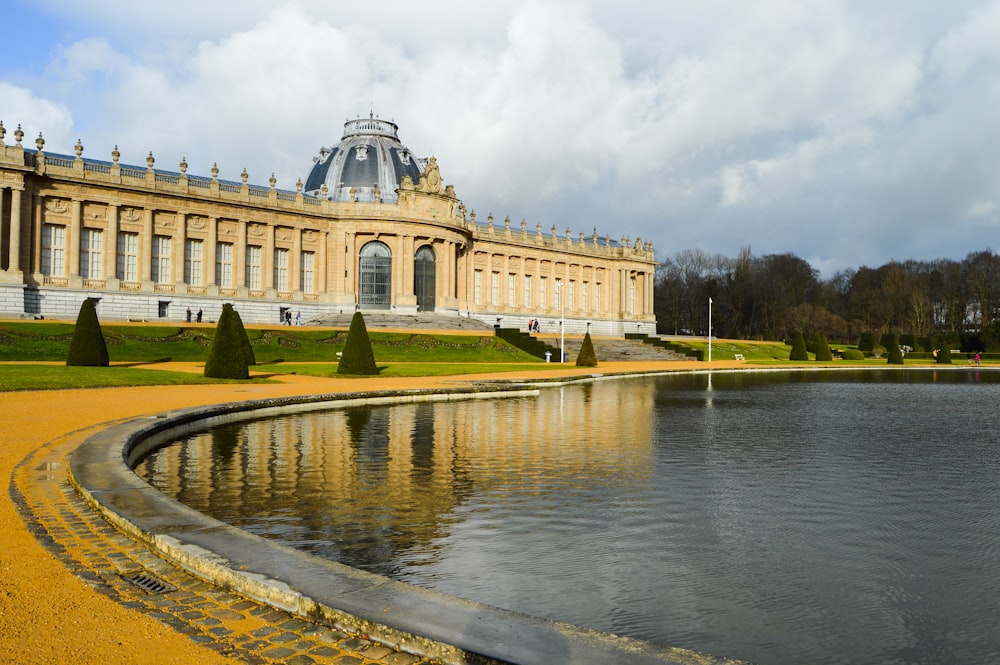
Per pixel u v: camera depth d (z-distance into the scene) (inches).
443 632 292.5
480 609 318.7
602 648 281.9
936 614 382.6
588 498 627.5
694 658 274.4
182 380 1616.6
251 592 343.9
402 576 431.2
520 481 693.9
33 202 2925.7
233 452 839.1
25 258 2876.5
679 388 1975.9
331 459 800.3
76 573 372.5
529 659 270.4
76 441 774.5
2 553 400.2
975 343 5467.5
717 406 1448.1
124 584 359.3
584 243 5172.2
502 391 1653.5
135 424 872.3
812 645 344.8
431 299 3998.5
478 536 513.0
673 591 411.5
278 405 1242.0
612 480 701.3
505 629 298.0
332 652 289.4
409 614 309.9
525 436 989.8
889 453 873.5
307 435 978.1
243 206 3503.9
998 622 373.4
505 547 488.4
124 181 3139.8
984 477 729.6
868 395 1786.4
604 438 974.4
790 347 5024.6
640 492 651.5
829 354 4207.7
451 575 434.0
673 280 6988.2
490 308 4485.7
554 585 419.2
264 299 3563.0
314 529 527.8
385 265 3878.0
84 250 3080.7
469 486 671.1
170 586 358.3
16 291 2819.9
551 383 1995.6
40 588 348.8
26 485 567.5
